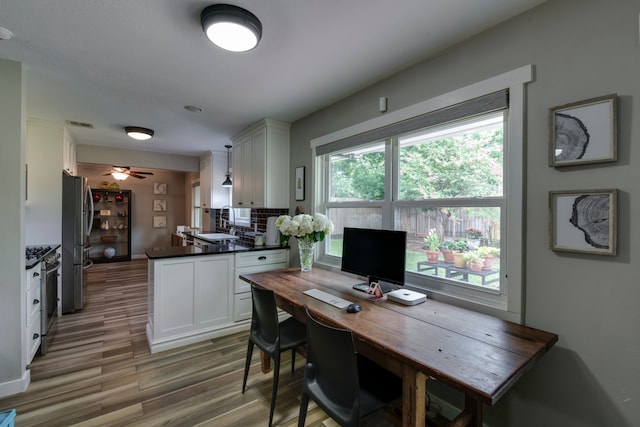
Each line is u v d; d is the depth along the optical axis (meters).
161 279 2.73
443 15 1.59
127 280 5.17
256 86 2.51
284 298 1.92
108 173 7.04
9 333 2.06
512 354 1.17
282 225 2.59
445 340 1.29
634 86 1.24
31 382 2.19
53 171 3.47
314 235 2.64
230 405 1.97
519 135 1.56
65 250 3.57
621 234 1.26
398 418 1.69
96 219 6.95
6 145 2.05
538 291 1.50
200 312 2.95
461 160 1.95
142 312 3.66
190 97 2.75
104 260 6.85
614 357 1.28
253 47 1.72
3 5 1.50
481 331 1.40
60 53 1.99
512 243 1.59
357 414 1.23
